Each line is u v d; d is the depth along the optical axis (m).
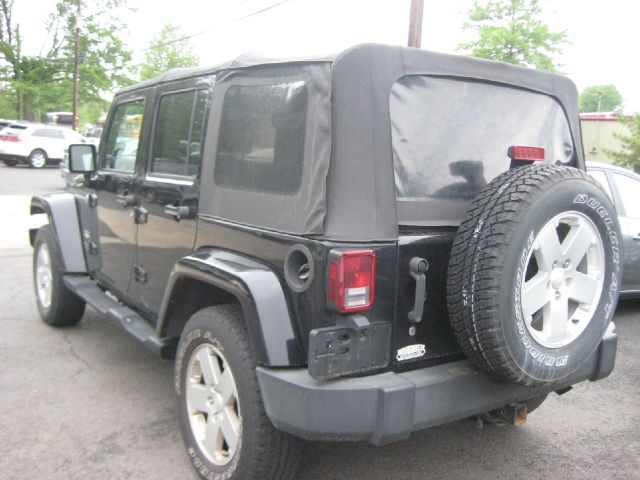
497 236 2.40
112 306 4.34
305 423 2.41
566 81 3.37
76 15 33.50
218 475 2.91
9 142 24.92
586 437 3.77
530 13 19.70
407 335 2.61
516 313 2.44
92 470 3.23
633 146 17.36
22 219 12.16
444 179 2.84
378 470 3.30
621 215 6.23
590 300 2.74
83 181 5.11
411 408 2.46
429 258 2.64
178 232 3.53
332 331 2.40
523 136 3.16
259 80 2.95
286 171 2.72
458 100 2.89
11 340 5.20
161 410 3.93
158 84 3.93
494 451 3.55
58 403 4.00
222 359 2.87
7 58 35.91
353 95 2.51
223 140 3.17
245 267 2.77
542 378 2.59
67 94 35.81
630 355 5.28
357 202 2.48
